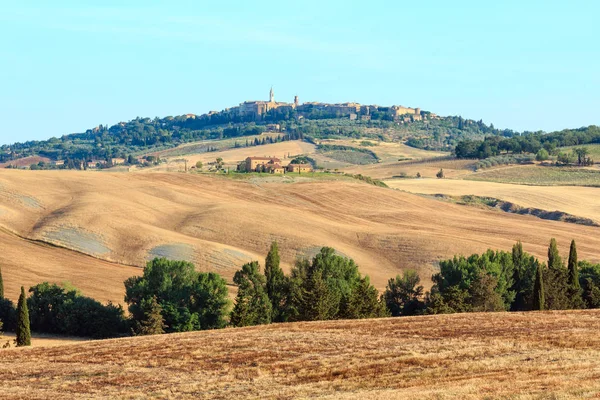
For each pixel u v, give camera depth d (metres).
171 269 174.88
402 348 95.38
